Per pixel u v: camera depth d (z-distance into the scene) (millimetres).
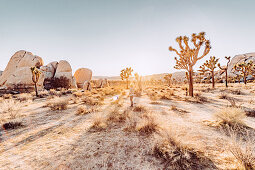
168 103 9297
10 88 29219
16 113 6043
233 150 2270
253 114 5215
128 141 3207
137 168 2178
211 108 7332
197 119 5098
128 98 12922
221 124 4105
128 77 38750
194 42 11148
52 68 42469
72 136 3654
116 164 2312
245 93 13344
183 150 2432
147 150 2736
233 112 4152
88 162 2395
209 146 2775
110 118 5289
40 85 32000
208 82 59875
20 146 3105
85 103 9664
